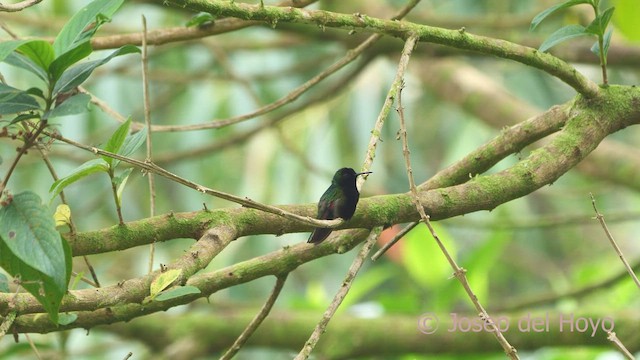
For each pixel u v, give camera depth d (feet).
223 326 34.55
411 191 16.16
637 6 25.94
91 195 48.55
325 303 35.78
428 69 43.04
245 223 16.34
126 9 42.39
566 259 66.59
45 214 13.21
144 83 20.10
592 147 19.07
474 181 17.92
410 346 32.53
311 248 18.39
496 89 41.91
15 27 40.57
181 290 14.80
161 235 15.71
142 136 15.42
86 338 40.52
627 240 69.31
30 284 13.94
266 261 18.20
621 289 35.29
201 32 21.77
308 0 21.09
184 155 37.78
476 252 33.73
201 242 15.71
